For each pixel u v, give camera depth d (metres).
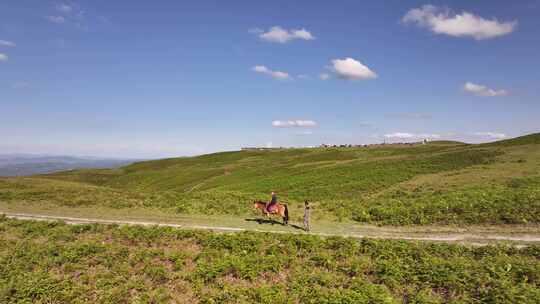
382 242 23.36
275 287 18.30
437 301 16.53
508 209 28.58
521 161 51.69
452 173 49.38
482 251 21.56
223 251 22.88
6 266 20.92
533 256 20.83
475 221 28.03
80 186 56.00
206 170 102.81
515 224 26.80
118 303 17.48
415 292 17.70
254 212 35.47
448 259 20.69
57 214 34.41
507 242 23.52
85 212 35.38
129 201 41.06
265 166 97.62
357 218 31.84
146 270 20.41
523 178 39.88
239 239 24.27
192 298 17.92
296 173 74.69
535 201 29.44
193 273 19.86
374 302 16.58
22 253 22.77
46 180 62.16
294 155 122.88
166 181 96.25
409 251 21.70
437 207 31.17
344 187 49.59
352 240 24.09
